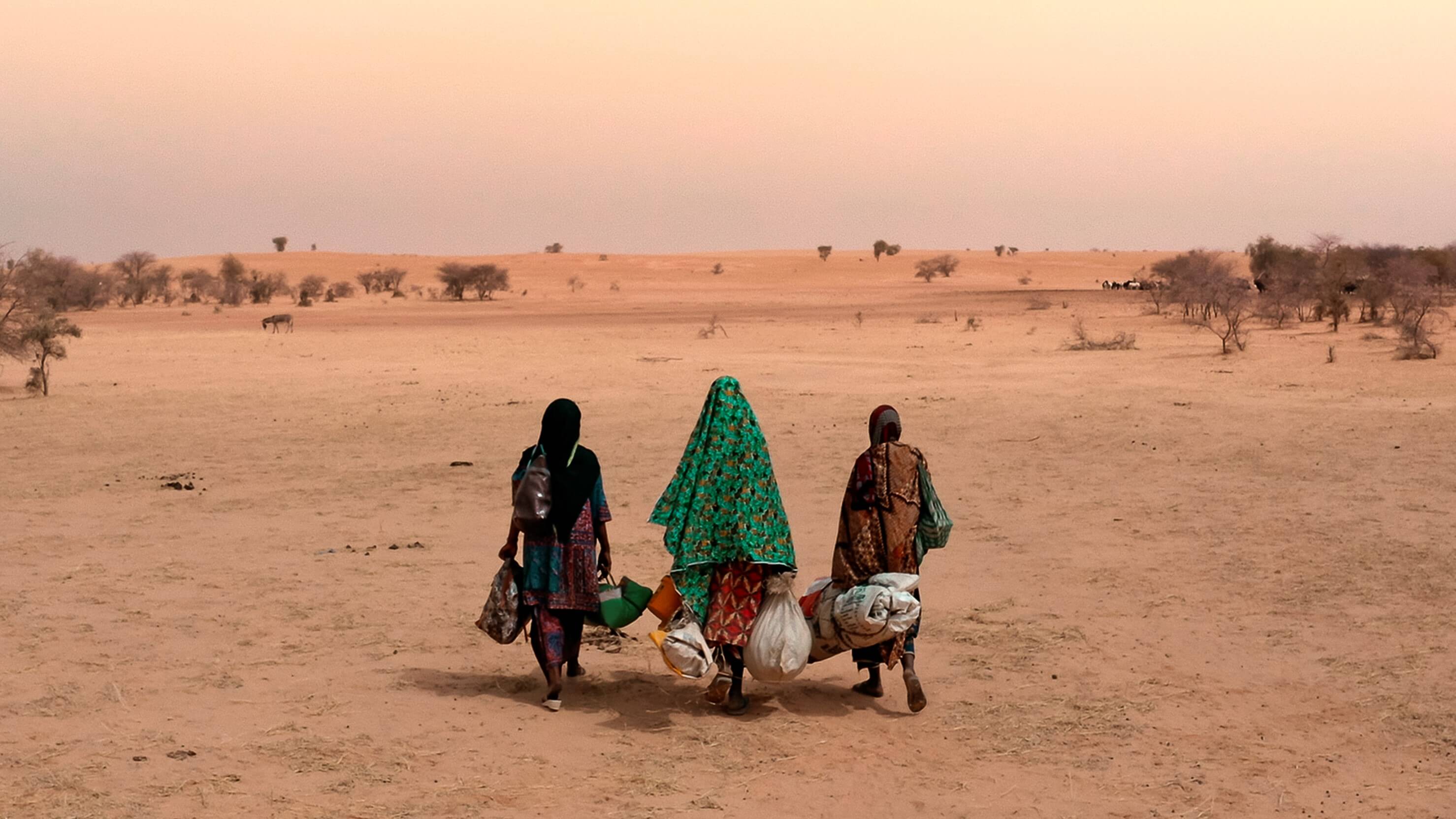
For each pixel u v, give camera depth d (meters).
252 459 17.30
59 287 78.62
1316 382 24.94
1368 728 6.21
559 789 5.34
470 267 102.12
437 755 5.74
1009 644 7.86
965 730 6.26
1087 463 15.64
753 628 6.39
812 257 193.62
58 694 6.52
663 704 6.73
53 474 15.97
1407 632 7.88
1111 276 151.00
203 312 79.12
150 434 20.22
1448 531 10.86
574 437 6.58
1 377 31.16
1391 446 15.96
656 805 5.18
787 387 26.67
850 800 5.30
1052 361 32.88
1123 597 9.01
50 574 9.88
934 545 6.89
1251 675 7.11
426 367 34.28
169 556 10.72
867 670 7.50
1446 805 5.25
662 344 43.66
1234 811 5.19
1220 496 12.99
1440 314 42.03
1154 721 6.35
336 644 7.82
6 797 5.02
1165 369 29.17
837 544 6.82
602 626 7.06
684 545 6.32
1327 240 64.38
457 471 15.91
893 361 34.19
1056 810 5.20
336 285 109.94
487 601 6.69
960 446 17.44
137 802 5.01
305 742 5.84
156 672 7.04
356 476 15.64
